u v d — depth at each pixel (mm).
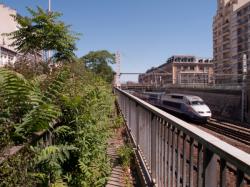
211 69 145000
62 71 5176
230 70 116750
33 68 7398
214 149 2246
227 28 119938
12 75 3287
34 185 3291
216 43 130125
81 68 10828
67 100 4559
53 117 3584
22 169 3043
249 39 103875
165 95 53719
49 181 3807
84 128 4859
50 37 10273
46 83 4855
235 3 115438
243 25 108250
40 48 10406
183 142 3365
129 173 6398
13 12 43031
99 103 6570
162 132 4578
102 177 5418
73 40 10719
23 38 10359
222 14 123875
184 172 3357
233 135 27609
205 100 62344
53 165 3795
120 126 11273
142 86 110125
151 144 5379
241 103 46562
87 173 4582
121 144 8516
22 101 3482
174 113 48906
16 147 3160
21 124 3318
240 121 44531
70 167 4723
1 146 2969
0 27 42094
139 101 7129
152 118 5395
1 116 3273
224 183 2154
